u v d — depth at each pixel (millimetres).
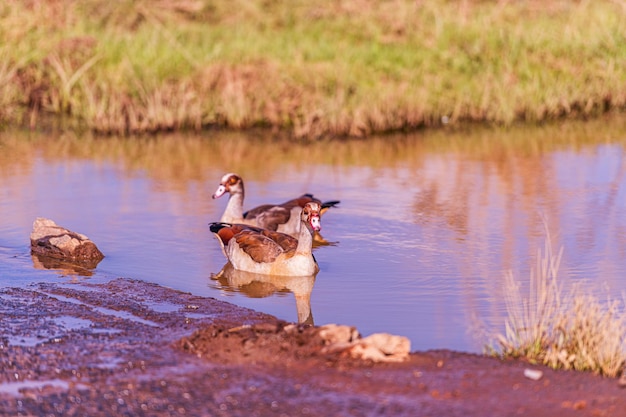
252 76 27500
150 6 33625
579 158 22359
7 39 28656
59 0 31141
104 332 10945
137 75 27641
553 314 11688
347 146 24328
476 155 22938
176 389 9164
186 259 14891
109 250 15250
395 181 20219
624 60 29500
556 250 14930
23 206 17859
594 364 9852
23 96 27266
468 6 34219
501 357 10258
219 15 34531
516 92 27734
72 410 8711
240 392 9078
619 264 14141
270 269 13977
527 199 18422
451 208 17797
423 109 26828
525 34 31000
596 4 34031
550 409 8703
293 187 19797
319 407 8727
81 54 28500
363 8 34594
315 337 10344
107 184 19844
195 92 27125
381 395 8992
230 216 16766
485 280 13516
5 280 13391
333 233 16188
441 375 9516
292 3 35750
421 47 31188
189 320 11547
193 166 21859
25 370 9680
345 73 28141
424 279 13633
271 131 26172
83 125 26281
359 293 13062
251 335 10492
